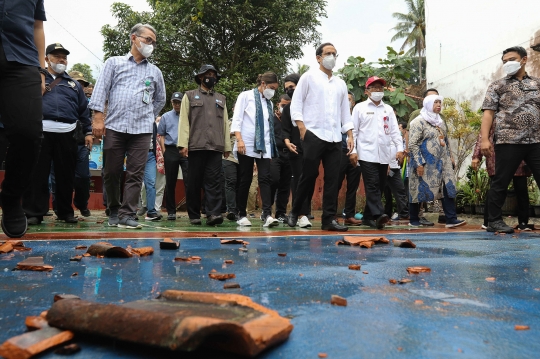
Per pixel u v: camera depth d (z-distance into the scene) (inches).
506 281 75.9
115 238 138.0
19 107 97.7
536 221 275.0
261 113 214.7
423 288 69.0
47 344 39.4
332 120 182.9
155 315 38.8
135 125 175.8
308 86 183.0
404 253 112.4
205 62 772.6
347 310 54.8
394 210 349.7
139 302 49.0
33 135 99.4
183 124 205.9
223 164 263.4
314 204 364.2
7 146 106.1
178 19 730.2
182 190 422.0
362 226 229.6
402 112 446.3
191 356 38.6
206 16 731.4
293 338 43.9
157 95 187.0
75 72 263.0
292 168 224.4
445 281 75.2
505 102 185.3
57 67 193.5
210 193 210.5
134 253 101.4
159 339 36.4
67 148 196.4
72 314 42.5
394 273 82.2
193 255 102.8
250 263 91.9
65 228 173.9
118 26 724.0
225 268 85.0
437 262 97.4
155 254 103.7
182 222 238.2
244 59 761.0
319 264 91.8
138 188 181.0
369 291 66.1
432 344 42.6
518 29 451.8
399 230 199.3
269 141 220.5
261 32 771.4
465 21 520.1
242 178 215.5
